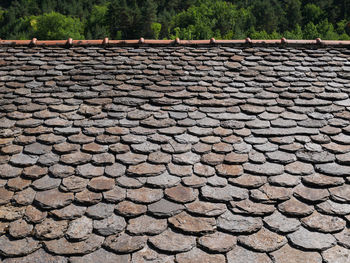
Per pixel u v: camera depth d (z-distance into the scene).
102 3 127.94
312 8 99.38
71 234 2.39
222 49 4.83
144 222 2.48
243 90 3.92
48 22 81.88
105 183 2.79
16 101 3.77
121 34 92.62
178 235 2.39
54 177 2.85
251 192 2.70
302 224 2.45
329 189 2.71
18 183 2.80
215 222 2.47
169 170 2.91
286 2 121.75
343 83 4.02
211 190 2.72
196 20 90.88
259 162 2.98
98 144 3.20
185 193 2.70
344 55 4.64
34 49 4.85
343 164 2.93
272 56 4.61
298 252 2.26
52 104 3.73
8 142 3.21
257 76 4.18
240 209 2.56
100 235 2.39
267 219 2.49
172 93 3.88
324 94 3.82
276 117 3.50
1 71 4.28
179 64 4.44
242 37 76.94
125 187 2.76
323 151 3.06
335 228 2.40
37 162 3.00
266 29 91.56
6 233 2.40
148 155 3.07
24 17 104.81
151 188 2.75
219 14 92.94
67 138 3.27
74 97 3.83
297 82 4.05
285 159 2.99
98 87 3.99
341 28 86.00
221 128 3.38
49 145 3.19
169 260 2.23
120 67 4.38
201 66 4.39
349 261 2.19
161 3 124.19
